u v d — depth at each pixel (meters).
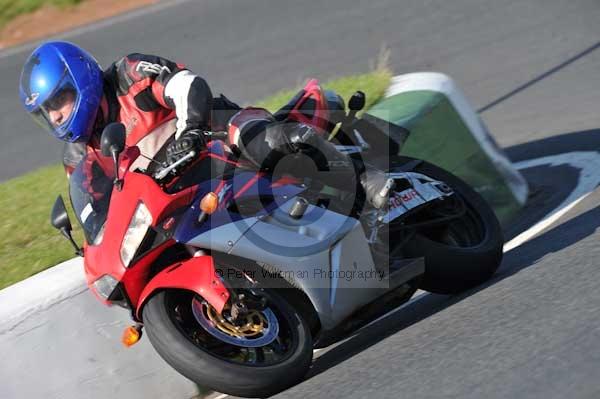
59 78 15.34
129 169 14.69
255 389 13.46
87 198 15.09
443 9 44.50
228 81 40.69
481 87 35.56
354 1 47.56
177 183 14.54
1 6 54.88
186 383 17.77
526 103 32.88
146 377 17.42
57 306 16.62
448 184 18.50
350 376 13.59
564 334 12.27
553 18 41.22
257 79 40.31
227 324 13.88
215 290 13.41
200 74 42.12
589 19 40.41
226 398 16.80
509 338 12.79
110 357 17.09
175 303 14.20
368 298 15.36
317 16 46.50
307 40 43.75
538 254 17.39
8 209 25.80
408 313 18.25
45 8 54.72
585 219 19.17
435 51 40.06
